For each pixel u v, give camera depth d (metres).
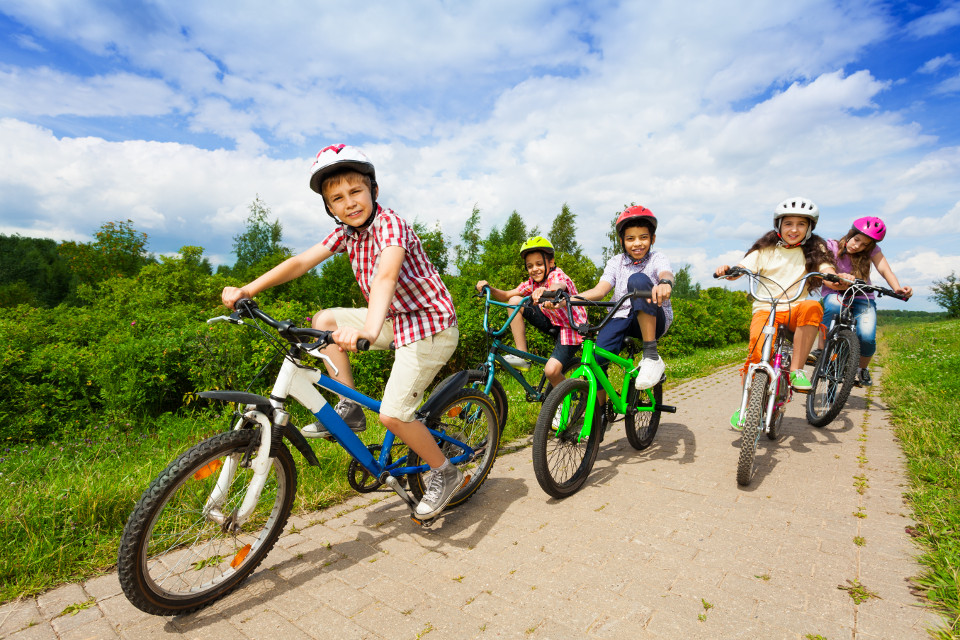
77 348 6.06
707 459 3.97
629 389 3.88
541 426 3.08
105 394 5.29
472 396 3.08
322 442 4.10
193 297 13.02
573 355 4.21
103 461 4.25
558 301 3.39
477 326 7.21
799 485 3.36
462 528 2.88
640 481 3.54
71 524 2.69
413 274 2.48
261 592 2.29
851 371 4.36
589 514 3.02
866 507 2.99
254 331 5.80
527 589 2.27
